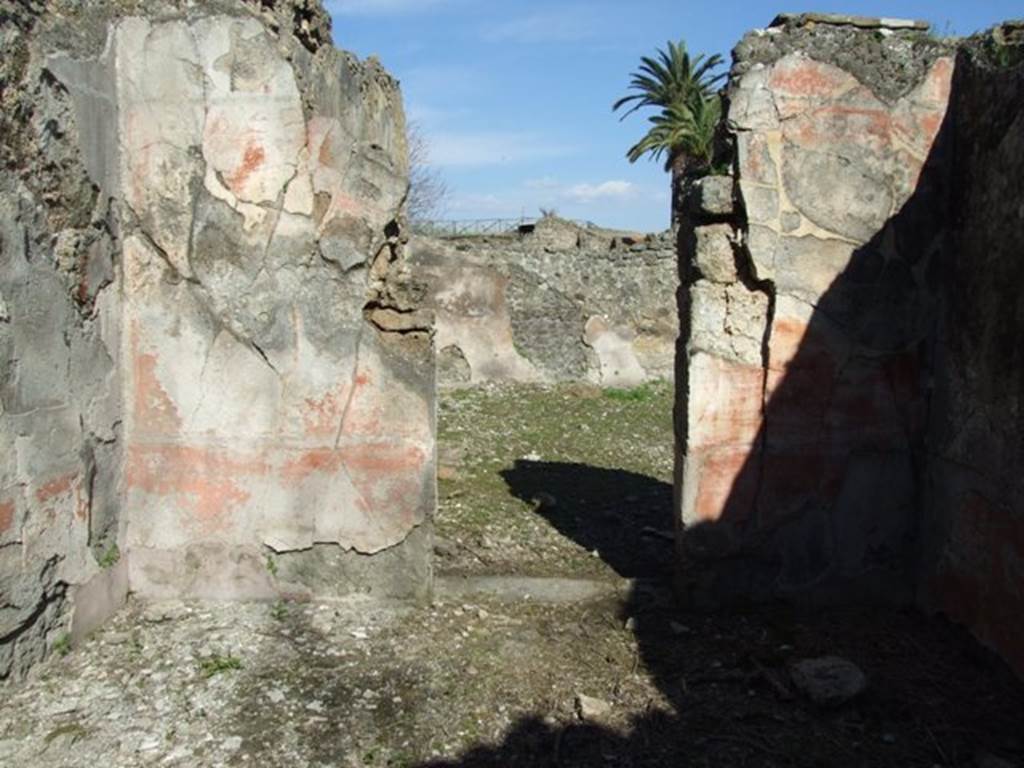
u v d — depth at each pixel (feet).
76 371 11.20
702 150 66.18
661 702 10.54
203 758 9.15
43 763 8.96
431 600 13.01
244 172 12.43
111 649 11.25
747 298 12.96
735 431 13.03
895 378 13.10
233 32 12.24
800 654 11.78
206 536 12.78
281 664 11.05
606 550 16.08
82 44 11.19
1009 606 10.95
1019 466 10.77
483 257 38.11
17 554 9.95
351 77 13.05
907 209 12.93
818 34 12.77
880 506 13.25
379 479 12.84
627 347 38.78
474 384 37.29
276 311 12.61
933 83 12.84
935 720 10.23
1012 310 11.02
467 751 9.45
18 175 9.89
